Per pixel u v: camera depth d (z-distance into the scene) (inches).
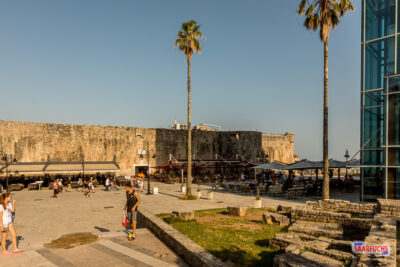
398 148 634.8
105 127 1556.3
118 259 294.2
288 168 1008.9
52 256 303.6
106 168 1352.1
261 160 1996.8
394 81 643.5
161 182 1498.5
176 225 414.3
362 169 734.5
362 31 754.8
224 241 341.7
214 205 738.2
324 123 658.8
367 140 734.5
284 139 2343.8
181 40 908.0
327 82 663.1
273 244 333.1
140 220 478.6
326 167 650.8
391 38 699.4
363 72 748.6
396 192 634.2
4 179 1250.6
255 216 561.6
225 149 1916.8
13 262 286.2
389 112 647.1
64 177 1390.3
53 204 782.5
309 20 678.5
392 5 700.7
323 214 454.3
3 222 309.0
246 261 283.7
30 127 1366.9
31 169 1181.7
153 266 275.6
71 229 489.1
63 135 1444.4
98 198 906.7
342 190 1066.1
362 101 746.8
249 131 1961.1
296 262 240.2
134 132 1633.9
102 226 513.0
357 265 213.8
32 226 514.0
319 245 294.8
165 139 1736.0
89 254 309.9
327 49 661.3
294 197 895.1
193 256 271.9
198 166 1454.2
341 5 652.7
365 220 411.5
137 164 1635.1
